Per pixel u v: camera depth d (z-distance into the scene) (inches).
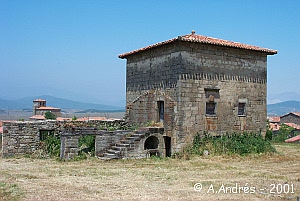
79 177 589.3
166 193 478.6
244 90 928.9
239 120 916.0
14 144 844.6
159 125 873.5
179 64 821.2
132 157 800.3
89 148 855.1
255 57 954.7
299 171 685.9
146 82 954.1
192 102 834.8
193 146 833.5
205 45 856.3
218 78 878.4
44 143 870.4
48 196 453.7
